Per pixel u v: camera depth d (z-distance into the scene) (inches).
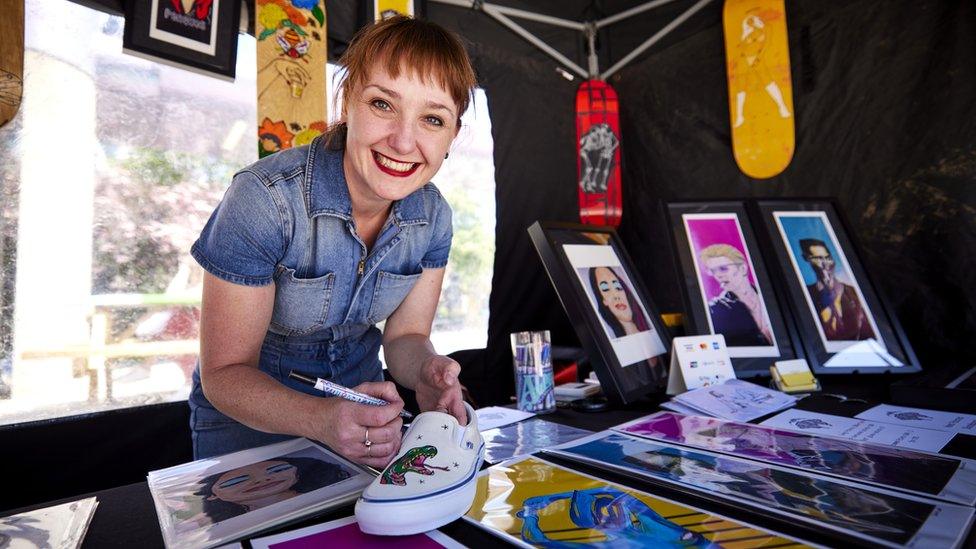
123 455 61.2
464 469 22.1
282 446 30.8
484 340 104.2
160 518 21.4
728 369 47.6
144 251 66.2
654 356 49.9
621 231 104.9
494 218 97.0
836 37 80.4
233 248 29.7
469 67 31.2
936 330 70.4
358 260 36.1
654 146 99.7
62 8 61.1
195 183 70.8
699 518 20.2
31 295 58.2
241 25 75.8
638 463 26.8
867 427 33.0
